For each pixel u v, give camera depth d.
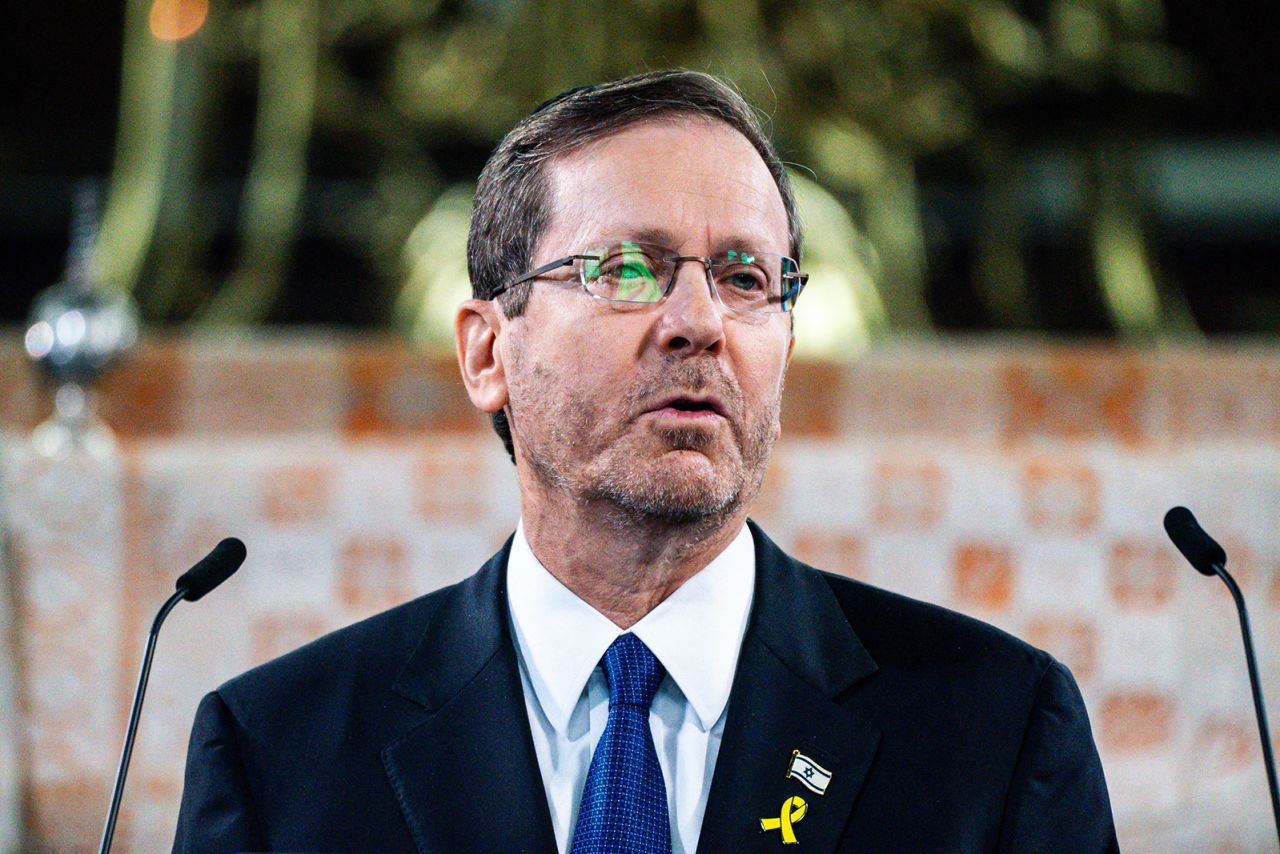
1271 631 6.28
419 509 6.36
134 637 6.24
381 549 6.33
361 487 6.34
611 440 3.08
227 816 3.18
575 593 3.30
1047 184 10.98
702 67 9.59
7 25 12.27
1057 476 6.34
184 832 3.21
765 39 9.64
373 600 6.32
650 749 3.13
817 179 9.64
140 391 7.52
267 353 7.56
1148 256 10.09
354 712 3.30
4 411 7.71
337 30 9.95
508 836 3.08
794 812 3.07
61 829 6.16
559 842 3.14
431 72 9.84
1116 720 6.27
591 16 9.66
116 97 12.52
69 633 6.22
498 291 3.33
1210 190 12.38
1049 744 3.17
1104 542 6.32
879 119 9.84
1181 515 3.38
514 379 3.28
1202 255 12.38
